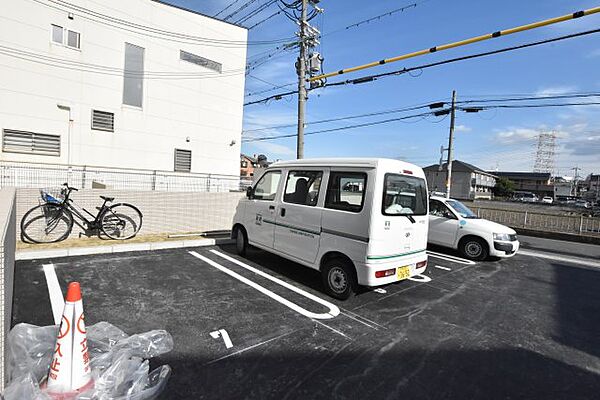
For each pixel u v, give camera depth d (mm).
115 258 5301
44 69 10781
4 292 1806
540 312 4141
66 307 2080
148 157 13602
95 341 2670
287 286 4496
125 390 2131
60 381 2025
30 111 10570
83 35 11539
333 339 3111
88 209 6316
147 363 2418
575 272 6395
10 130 10227
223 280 4594
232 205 8203
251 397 2223
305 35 10039
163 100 13977
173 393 2213
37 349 2408
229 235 7398
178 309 3562
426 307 4090
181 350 2754
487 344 3207
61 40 11078
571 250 9188
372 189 3793
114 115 12484
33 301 3502
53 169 10617
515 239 6938
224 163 16422
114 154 12570
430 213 7746
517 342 3283
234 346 2875
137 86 13125
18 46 10266
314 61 10109
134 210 6727
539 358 2984
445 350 3041
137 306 3570
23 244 5473
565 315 4074
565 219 11781
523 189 74000
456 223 7207
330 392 2330
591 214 22516
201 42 15125
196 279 4570
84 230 6230
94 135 12008
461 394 2393
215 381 2375
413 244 4273
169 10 13891
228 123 16484
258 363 2639
